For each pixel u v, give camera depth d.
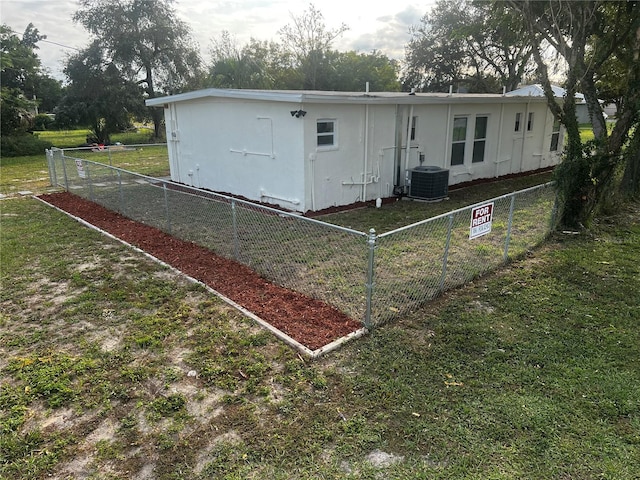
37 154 24.19
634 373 3.67
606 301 5.02
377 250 6.67
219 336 4.34
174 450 2.92
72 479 2.71
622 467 2.72
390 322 4.58
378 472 2.72
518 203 9.25
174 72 33.09
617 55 8.30
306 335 4.29
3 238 7.59
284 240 7.33
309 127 8.85
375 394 3.44
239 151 10.58
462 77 38.81
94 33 30.53
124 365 3.89
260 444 2.96
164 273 6.02
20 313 4.89
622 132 7.19
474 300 5.08
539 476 2.67
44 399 3.46
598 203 7.91
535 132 14.99
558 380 3.58
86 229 8.15
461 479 2.65
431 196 10.28
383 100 9.48
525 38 9.66
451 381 3.59
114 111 29.98
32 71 30.06
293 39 39.97
